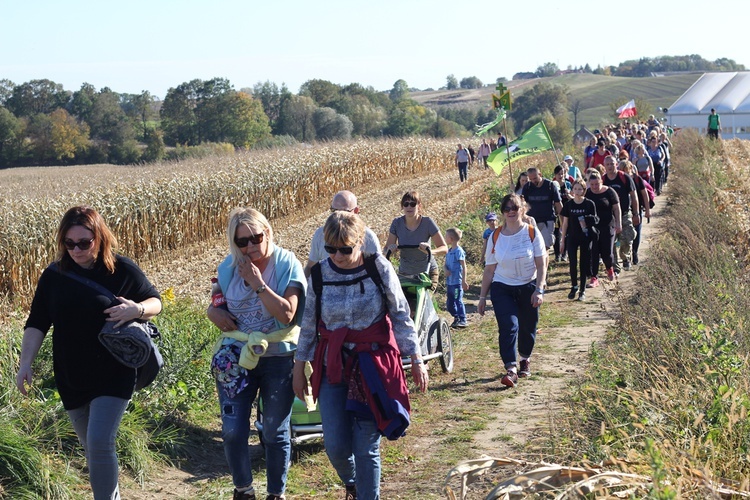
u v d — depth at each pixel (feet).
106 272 15.98
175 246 79.82
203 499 19.36
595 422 19.02
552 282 48.83
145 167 120.37
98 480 15.46
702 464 14.33
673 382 18.71
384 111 464.65
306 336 16.40
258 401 22.47
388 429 15.58
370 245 19.04
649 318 26.78
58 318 15.62
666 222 58.95
